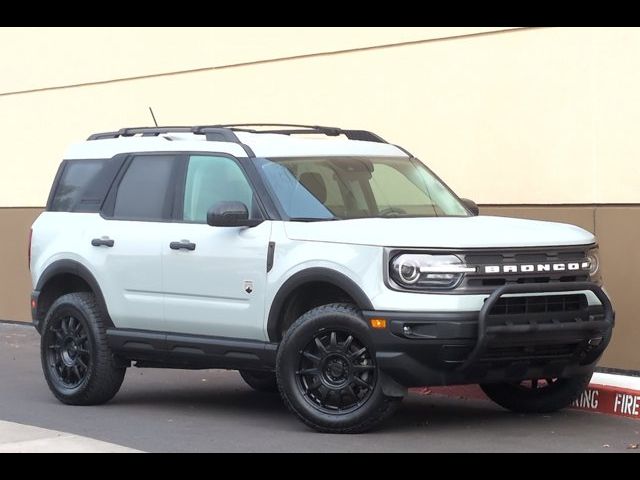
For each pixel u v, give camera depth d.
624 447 8.12
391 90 12.52
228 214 8.90
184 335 9.52
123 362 10.11
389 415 8.42
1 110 17.38
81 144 10.76
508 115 11.56
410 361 8.18
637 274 10.62
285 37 13.51
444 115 12.07
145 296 9.71
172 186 9.74
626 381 9.55
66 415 9.77
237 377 12.14
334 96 13.06
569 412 9.62
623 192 10.74
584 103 10.99
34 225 10.80
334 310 8.45
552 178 11.25
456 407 9.95
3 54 17.22
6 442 8.35
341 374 8.48
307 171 9.30
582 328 8.42
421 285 8.18
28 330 16.27
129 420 9.48
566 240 8.64
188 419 9.51
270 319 8.86
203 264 9.28
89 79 15.97
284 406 10.21
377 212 9.23
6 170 17.25
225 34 14.19
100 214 10.19
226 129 9.72
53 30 16.42
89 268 10.12
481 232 8.41
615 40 10.77
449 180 12.07
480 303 8.17
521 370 8.45
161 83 15.02
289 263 8.72
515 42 11.48
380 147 9.98
